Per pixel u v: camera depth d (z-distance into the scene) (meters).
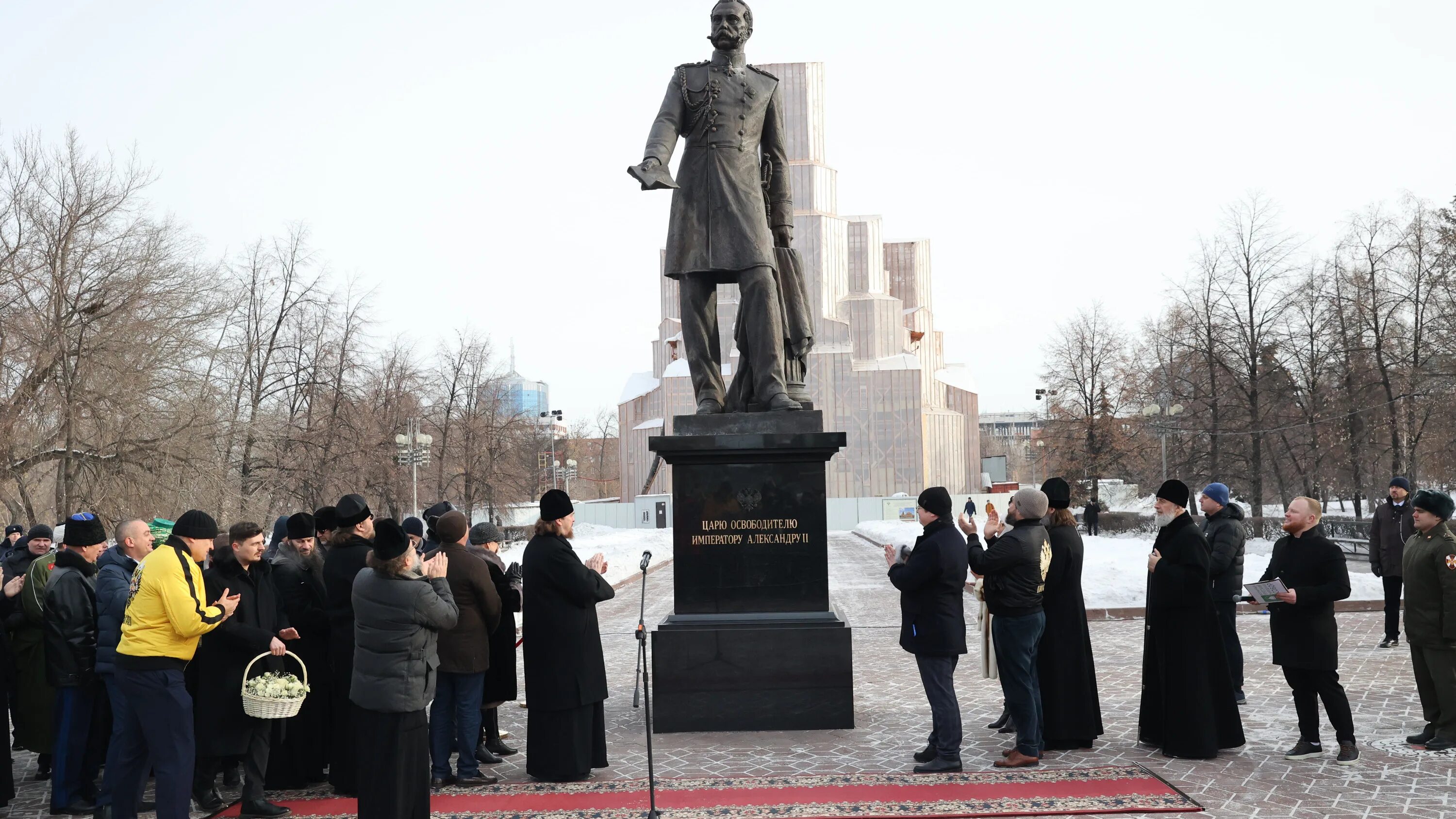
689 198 10.84
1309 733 8.77
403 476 45.25
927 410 86.38
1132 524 48.78
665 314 89.56
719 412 10.80
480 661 8.51
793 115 86.38
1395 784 7.90
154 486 29.50
